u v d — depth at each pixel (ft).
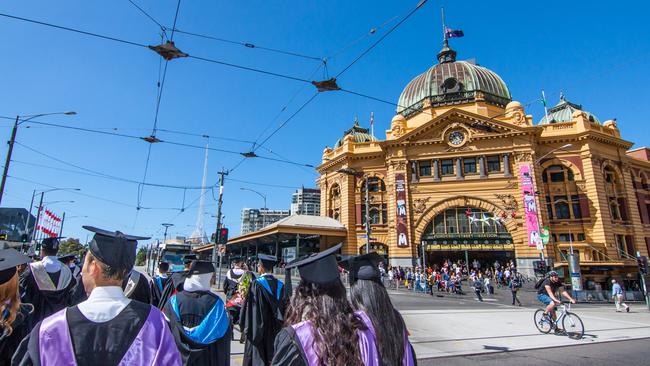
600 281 120.16
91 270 8.30
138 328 7.77
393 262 136.36
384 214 151.12
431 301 85.61
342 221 155.53
